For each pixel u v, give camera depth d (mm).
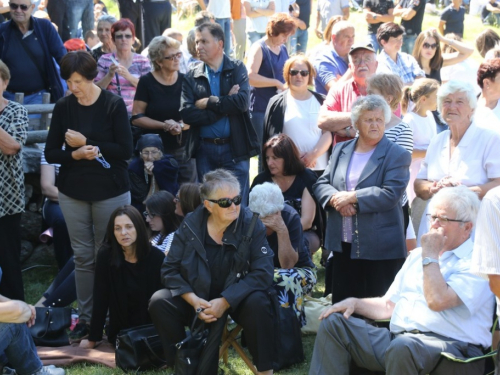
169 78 7258
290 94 6914
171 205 6000
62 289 6188
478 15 17453
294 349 5195
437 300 4141
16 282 5969
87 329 5820
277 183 6309
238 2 11594
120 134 5668
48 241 7293
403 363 4109
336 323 4469
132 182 6723
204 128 6629
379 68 8391
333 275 5434
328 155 6891
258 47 7969
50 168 6938
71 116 5668
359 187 5148
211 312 4613
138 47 10086
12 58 7789
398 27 8445
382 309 4613
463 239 4316
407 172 5176
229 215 4723
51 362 5285
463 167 5352
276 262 5504
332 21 9258
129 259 5414
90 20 10898
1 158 5746
